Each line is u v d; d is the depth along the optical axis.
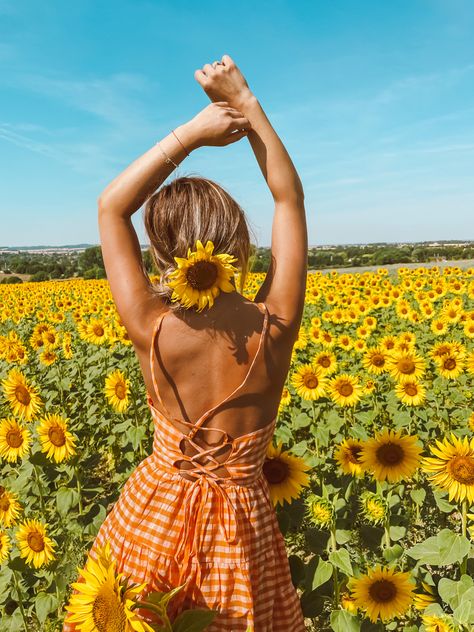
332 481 4.07
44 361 7.96
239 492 1.73
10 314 17.16
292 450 4.51
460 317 10.34
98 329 8.37
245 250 1.80
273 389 1.76
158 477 1.76
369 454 3.12
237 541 1.68
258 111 1.80
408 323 11.94
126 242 1.75
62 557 3.56
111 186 1.77
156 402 1.77
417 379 5.60
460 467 2.43
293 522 2.76
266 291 1.81
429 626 2.38
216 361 1.70
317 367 5.86
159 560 1.69
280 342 1.75
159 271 1.79
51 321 14.79
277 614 1.81
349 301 13.84
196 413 1.72
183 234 1.71
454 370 6.54
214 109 1.74
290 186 1.80
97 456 4.04
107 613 1.49
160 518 1.71
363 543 3.10
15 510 3.72
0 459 5.51
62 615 3.45
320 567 2.71
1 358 8.88
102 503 4.04
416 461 3.07
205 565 1.67
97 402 7.46
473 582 2.45
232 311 1.71
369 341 10.04
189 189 1.75
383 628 2.73
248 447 1.74
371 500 2.95
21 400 4.30
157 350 1.70
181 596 1.66
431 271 20.95
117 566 1.75
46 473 4.19
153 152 1.74
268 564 1.78
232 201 1.78
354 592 2.68
